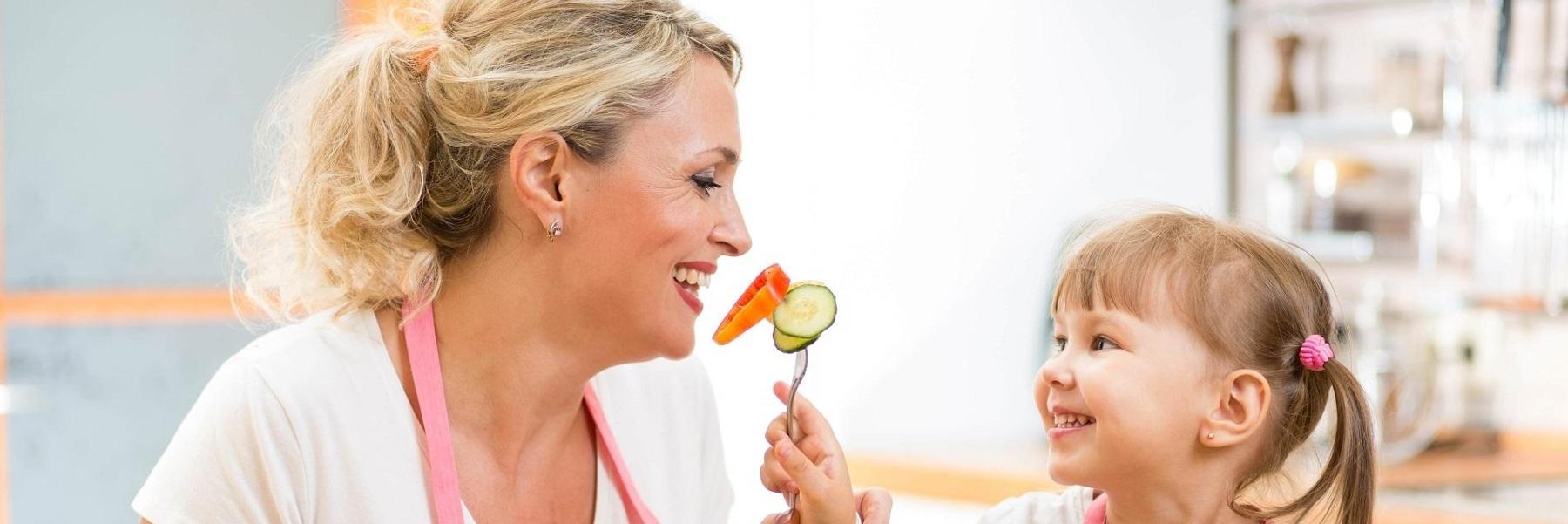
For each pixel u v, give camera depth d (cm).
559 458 126
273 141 136
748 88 336
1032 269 315
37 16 255
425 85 118
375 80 119
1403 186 293
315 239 121
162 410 265
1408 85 283
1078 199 312
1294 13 303
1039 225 315
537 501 124
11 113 254
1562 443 274
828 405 327
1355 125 287
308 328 121
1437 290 288
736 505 330
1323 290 149
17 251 256
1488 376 279
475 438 121
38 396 257
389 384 119
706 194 117
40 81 256
